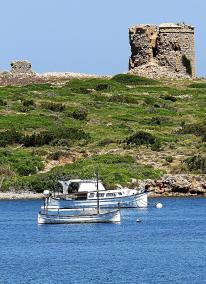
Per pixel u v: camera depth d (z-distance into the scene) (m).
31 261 195.38
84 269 185.88
